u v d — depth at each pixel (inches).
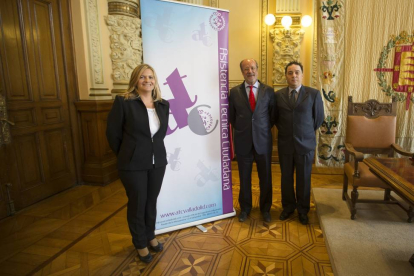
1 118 100.0
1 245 83.5
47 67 120.0
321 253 76.1
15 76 106.1
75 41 130.3
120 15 137.9
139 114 67.3
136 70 68.2
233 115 95.1
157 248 78.1
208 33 88.4
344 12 142.9
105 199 119.2
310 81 155.3
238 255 75.8
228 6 161.8
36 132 115.6
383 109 105.2
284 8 151.2
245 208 98.5
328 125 153.6
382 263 68.3
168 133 86.4
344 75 148.1
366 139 105.5
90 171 137.4
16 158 107.7
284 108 90.4
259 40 161.6
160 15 81.4
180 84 86.3
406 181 60.7
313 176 144.3
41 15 116.3
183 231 90.3
